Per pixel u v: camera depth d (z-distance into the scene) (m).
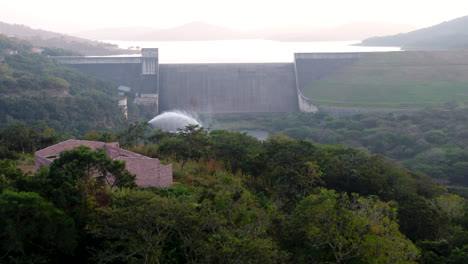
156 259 27.97
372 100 172.00
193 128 63.41
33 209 27.17
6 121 119.00
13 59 178.00
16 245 26.66
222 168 58.88
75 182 32.81
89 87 160.12
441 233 46.62
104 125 135.38
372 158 68.56
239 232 30.80
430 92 174.75
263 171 60.12
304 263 33.38
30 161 56.84
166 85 178.12
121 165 36.22
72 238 28.88
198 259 28.97
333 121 145.62
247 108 174.75
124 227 28.75
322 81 189.12
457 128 125.88
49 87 145.62
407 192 58.12
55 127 120.56
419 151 117.19
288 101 177.25
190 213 30.02
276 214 39.59
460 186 95.19
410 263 34.12
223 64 183.62
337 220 34.56
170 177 45.16
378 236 34.56
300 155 58.53
